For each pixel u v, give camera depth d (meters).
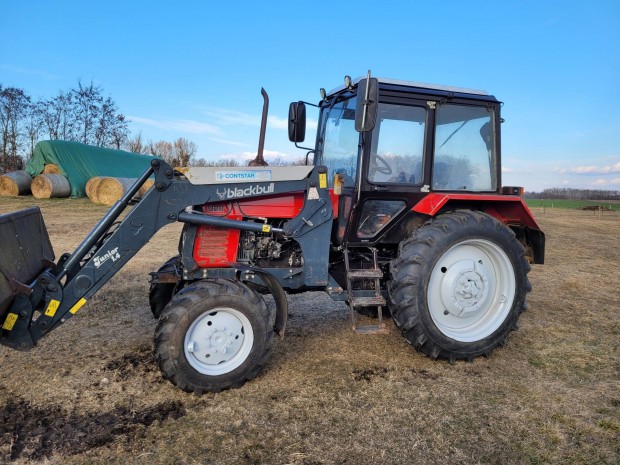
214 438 2.74
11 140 30.08
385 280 4.21
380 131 3.95
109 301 5.40
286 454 2.59
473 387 3.41
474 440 2.75
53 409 3.05
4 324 3.16
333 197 4.11
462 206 4.25
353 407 3.10
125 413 3.01
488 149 4.31
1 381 3.43
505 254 3.97
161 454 2.58
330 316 5.05
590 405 3.15
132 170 23.22
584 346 4.23
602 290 6.40
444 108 4.12
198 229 3.69
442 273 3.90
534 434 2.81
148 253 8.54
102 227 3.44
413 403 3.16
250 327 3.35
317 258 3.78
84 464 2.50
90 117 32.22
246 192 3.62
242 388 3.36
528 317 5.07
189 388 3.22
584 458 2.59
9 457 2.55
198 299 3.20
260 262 3.86
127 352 3.97
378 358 3.92
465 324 3.99
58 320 3.30
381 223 4.09
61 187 19.16
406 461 2.55
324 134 4.78
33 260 3.63
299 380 3.49
